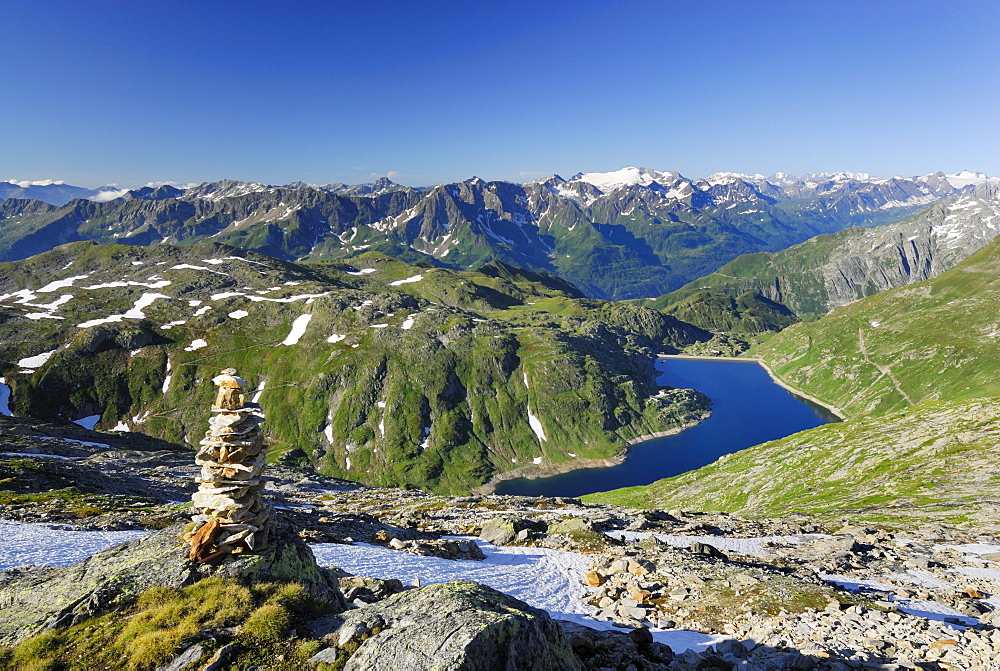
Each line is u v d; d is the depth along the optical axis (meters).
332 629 16.03
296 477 137.38
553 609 31.20
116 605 16.59
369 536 47.44
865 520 88.50
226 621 15.83
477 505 86.19
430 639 13.37
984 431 122.75
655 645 20.64
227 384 19.59
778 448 166.00
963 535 71.31
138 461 112.31
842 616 28.12
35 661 14.27
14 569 23.08
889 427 146.50
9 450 102.81
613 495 185.00
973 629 28.02
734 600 31.02
